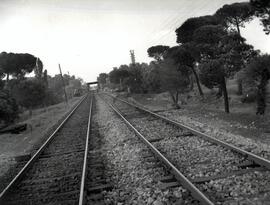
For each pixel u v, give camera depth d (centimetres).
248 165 778
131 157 1008
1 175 1044
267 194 604
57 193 768
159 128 1470
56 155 1195
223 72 2295
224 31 2552
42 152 1277
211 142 1055
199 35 2547
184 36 4144
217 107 2922
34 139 1745
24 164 1131
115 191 726
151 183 739
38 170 1006
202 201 586
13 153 1423
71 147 1307
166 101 3575
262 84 2106
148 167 862
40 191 798
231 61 2305
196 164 838
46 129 2089
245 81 2278
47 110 4675
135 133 1405
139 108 2414
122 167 916
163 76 3116
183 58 3122
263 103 2052
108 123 1933
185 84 3103
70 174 897
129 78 6278
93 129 1778
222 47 2430
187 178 723
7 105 2830
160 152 975
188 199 622
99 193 730
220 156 883
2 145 1719
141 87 6038
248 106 2617
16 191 822
